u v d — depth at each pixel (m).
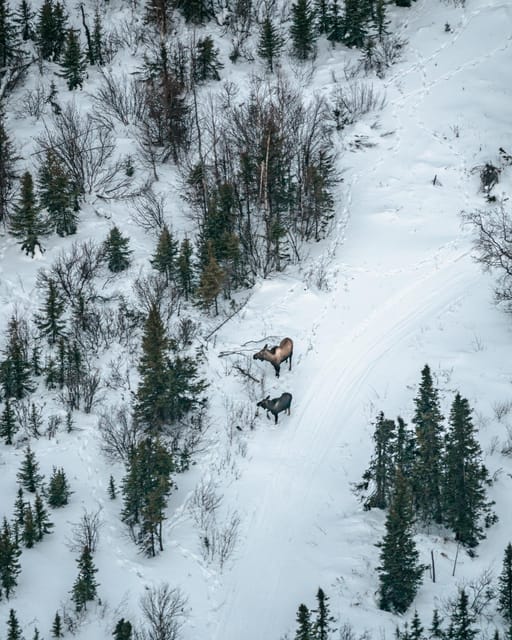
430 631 31.27
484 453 38.88
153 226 54.69
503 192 56.44
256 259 52.62
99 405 43.22
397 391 43.28
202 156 59.03
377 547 34.88
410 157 59.88
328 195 55.16
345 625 31.39
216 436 41.25
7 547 32.53
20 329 46.84
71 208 55.59
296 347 46.59
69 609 32.50
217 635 32.16
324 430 41.78
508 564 31.77
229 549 35.66
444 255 52.69
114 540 35.97
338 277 51.25
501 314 47.91
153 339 40.62
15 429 41.78
